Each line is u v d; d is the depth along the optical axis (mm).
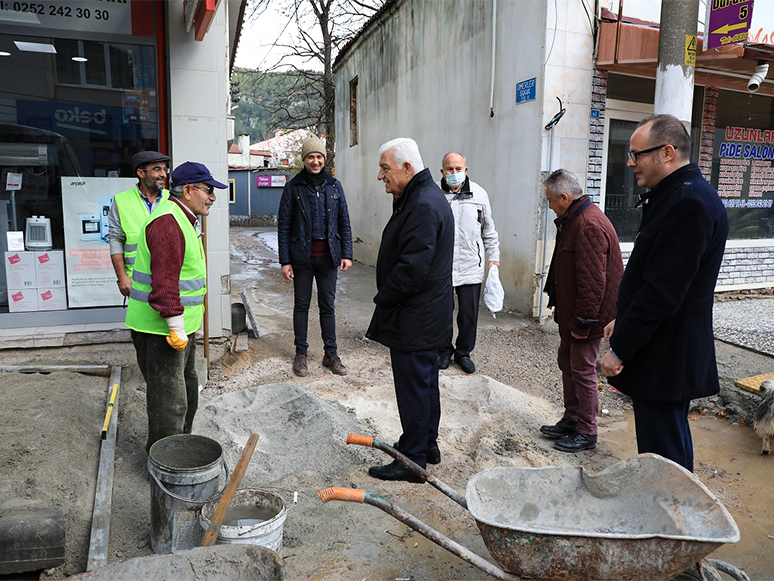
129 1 5355
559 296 4320
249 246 17906
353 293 9766
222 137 5707
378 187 13094
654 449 3037
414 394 3752
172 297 3258
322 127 21109
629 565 2357
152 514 2961
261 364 5824
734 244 9227
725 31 6461
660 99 6340
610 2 7395
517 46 7812
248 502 2996
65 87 5324
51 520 2844
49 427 3805
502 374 5984
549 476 2988
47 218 5383
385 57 12477
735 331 6871
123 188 5543
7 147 5238
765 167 9445
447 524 3371
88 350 5172
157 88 5543
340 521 3367
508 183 8148
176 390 3512
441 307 3709
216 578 2396
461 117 9406
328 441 4172
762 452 4445
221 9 5516
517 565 2479
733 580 3002
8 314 5352
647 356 2941
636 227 8328
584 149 7641
